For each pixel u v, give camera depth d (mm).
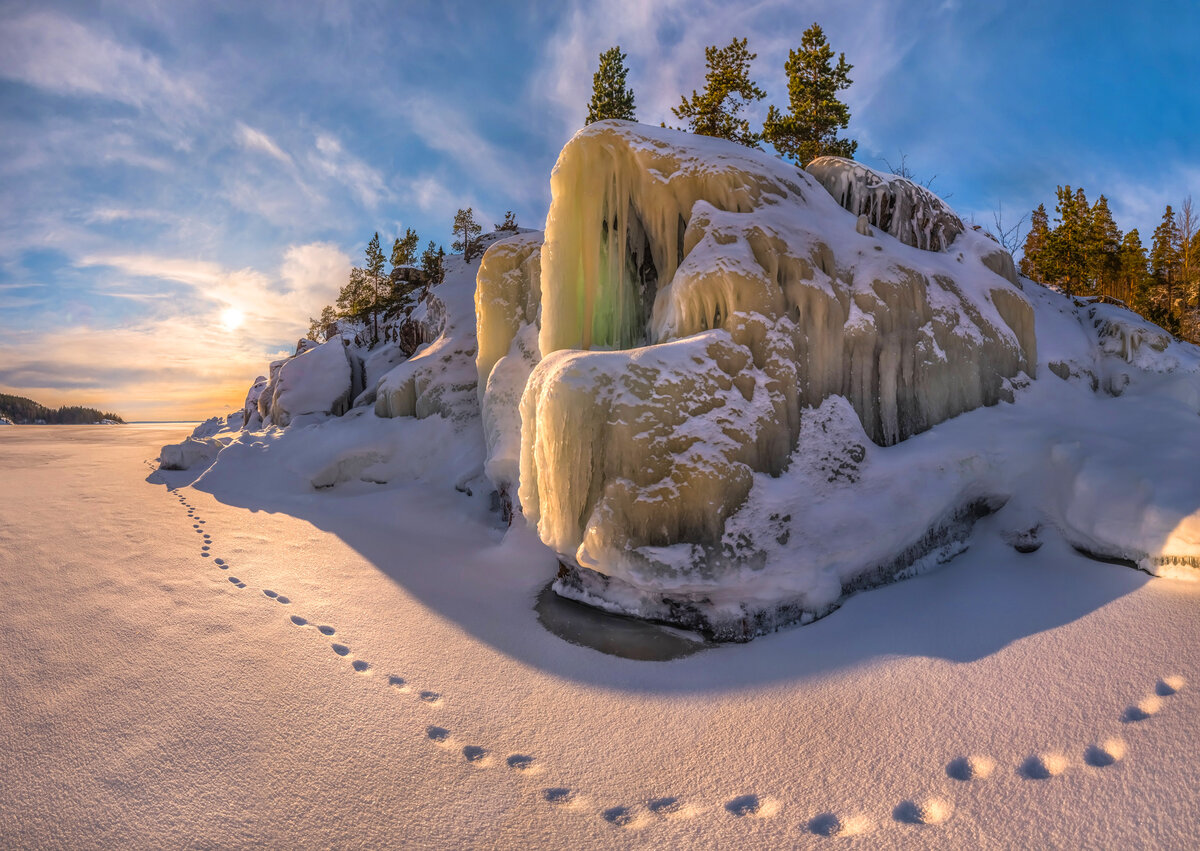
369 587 7371
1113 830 3141
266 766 3877
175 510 10906
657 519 6051
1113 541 6203
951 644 5141
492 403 10430
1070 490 6816
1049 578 6164
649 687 5195
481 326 12094
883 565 6648
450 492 12102
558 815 3592
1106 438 7355
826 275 7711
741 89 23688
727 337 6914
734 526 6145
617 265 9445
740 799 3701
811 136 22594
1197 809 3188
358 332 27750
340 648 5664
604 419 6285
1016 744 3873
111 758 3816
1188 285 30719
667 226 8656
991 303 8977
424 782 3850
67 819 3283
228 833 3275
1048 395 8758
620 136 8805
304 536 9555
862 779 3758
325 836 3314
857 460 7066
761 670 5305
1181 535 5660
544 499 6574
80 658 5023
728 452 6301
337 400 17812
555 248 8820
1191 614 5004
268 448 14336
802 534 6277
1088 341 10266
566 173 8820
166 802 3475
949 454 7250
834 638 5645
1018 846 3117
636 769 4059
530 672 5453
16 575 6777
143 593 6539
